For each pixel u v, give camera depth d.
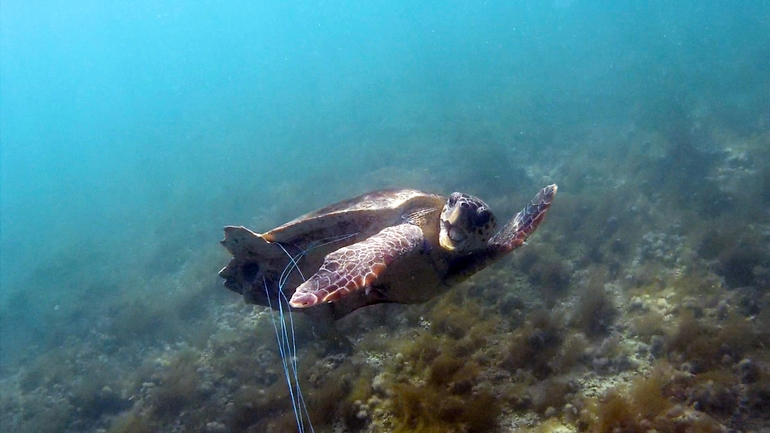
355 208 5.37
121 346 13.09
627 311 7.83
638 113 24.39
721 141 16.94
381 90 58.69
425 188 18.22
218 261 15.30
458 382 6.23
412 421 5.89
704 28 53.91
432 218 5.40
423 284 5.29
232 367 9.19
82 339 14.71
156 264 19.12
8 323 17.92
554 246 10.73
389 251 4.35
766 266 7.96
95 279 19.78
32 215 43.91
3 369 14.62
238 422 7.53
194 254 18.88
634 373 6.29
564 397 5.94
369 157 27.47
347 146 33.81
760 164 13.12
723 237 9.04
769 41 33.59
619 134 21.92
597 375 6.37
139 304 14.53
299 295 3.58
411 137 30.53
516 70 52.03
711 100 22.81
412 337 7.70
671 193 12.49
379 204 5.49
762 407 5.24
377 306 8.46
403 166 23.84
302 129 47.38
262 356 9.06
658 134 19.05
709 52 37.38
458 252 5.20
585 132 23.88
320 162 31.11
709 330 6.59
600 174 16.80
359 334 8.24
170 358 11.04
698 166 14.23
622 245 10.30
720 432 5.01
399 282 5.05
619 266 9.51
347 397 6.68
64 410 10.19
